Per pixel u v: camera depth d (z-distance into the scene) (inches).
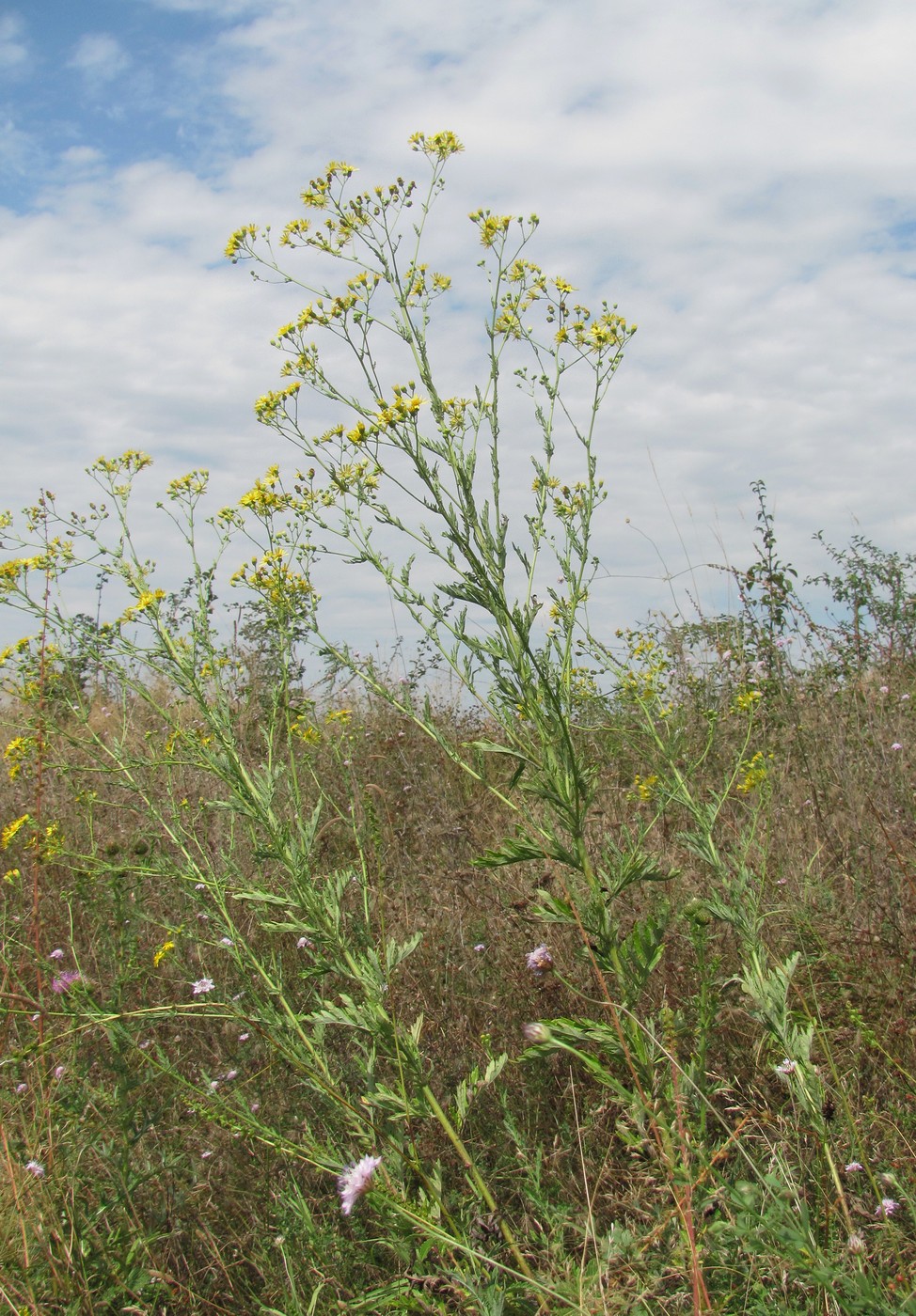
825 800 174.1
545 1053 96.5
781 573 242.7
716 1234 78.0
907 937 124.6
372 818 150.2
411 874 172.7
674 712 175.5
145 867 128.1
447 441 113.7
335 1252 96.0
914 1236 81.1
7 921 145.4
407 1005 128.6
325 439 126.6
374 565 117.2
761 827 155.3
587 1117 106.5
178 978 145.6
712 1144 95.4
